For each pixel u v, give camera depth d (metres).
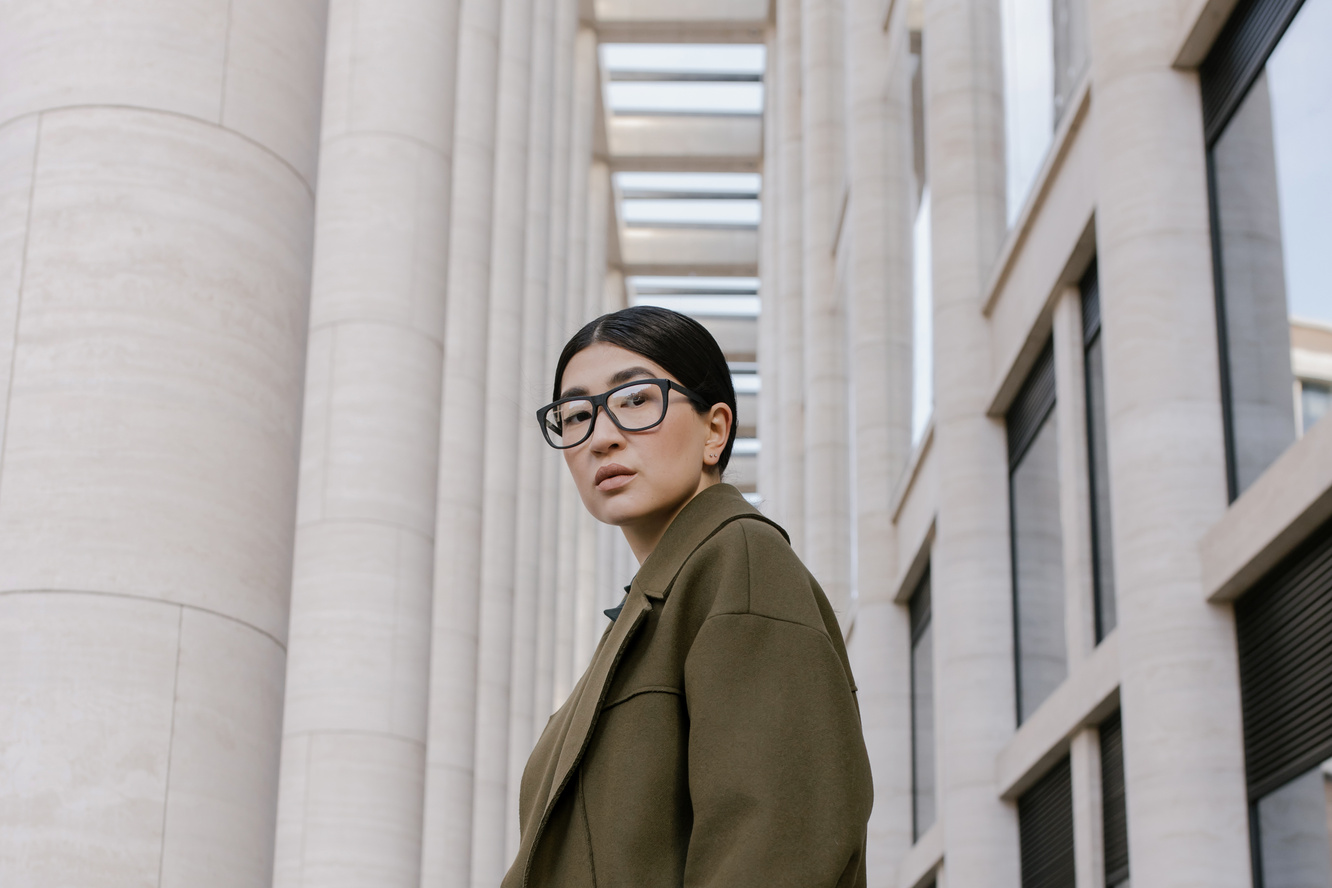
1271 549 8.06
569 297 34.31
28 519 3.45
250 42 4.03
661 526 1.73
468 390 15.15
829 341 27.88
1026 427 14.25
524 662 22.98
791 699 1.46
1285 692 8.12
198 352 3.70
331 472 8.96
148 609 3.46
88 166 3.72
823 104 29.44
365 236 9.33
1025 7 14.29
